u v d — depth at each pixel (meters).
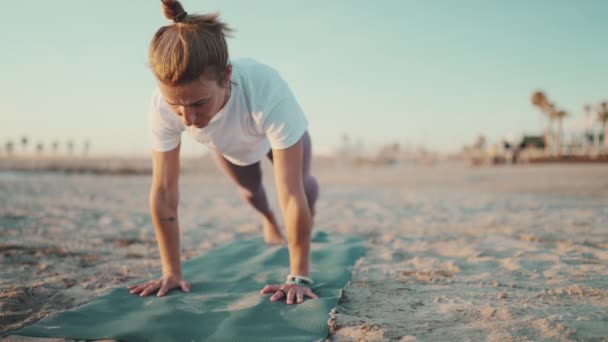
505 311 1.79
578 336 1.51
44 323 1.77
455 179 14.73
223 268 2.69
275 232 3.35
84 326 1.74
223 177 21.03
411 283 2.38
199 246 3.62
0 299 2.05
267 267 2.69
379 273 2.62
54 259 3.00
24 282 2.39
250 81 2.01
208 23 1.67
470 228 4.37
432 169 24.22
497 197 8.11
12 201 7.28
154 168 2.18
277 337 1.63
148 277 2.48
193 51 1.56
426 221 5.05
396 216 5.63
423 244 3.54
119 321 1.79
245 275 2.52
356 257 3.01
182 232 4.36
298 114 2.06
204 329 1.72
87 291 2.25
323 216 5.78
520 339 1.50
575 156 31.34
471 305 1.92
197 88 1.62
